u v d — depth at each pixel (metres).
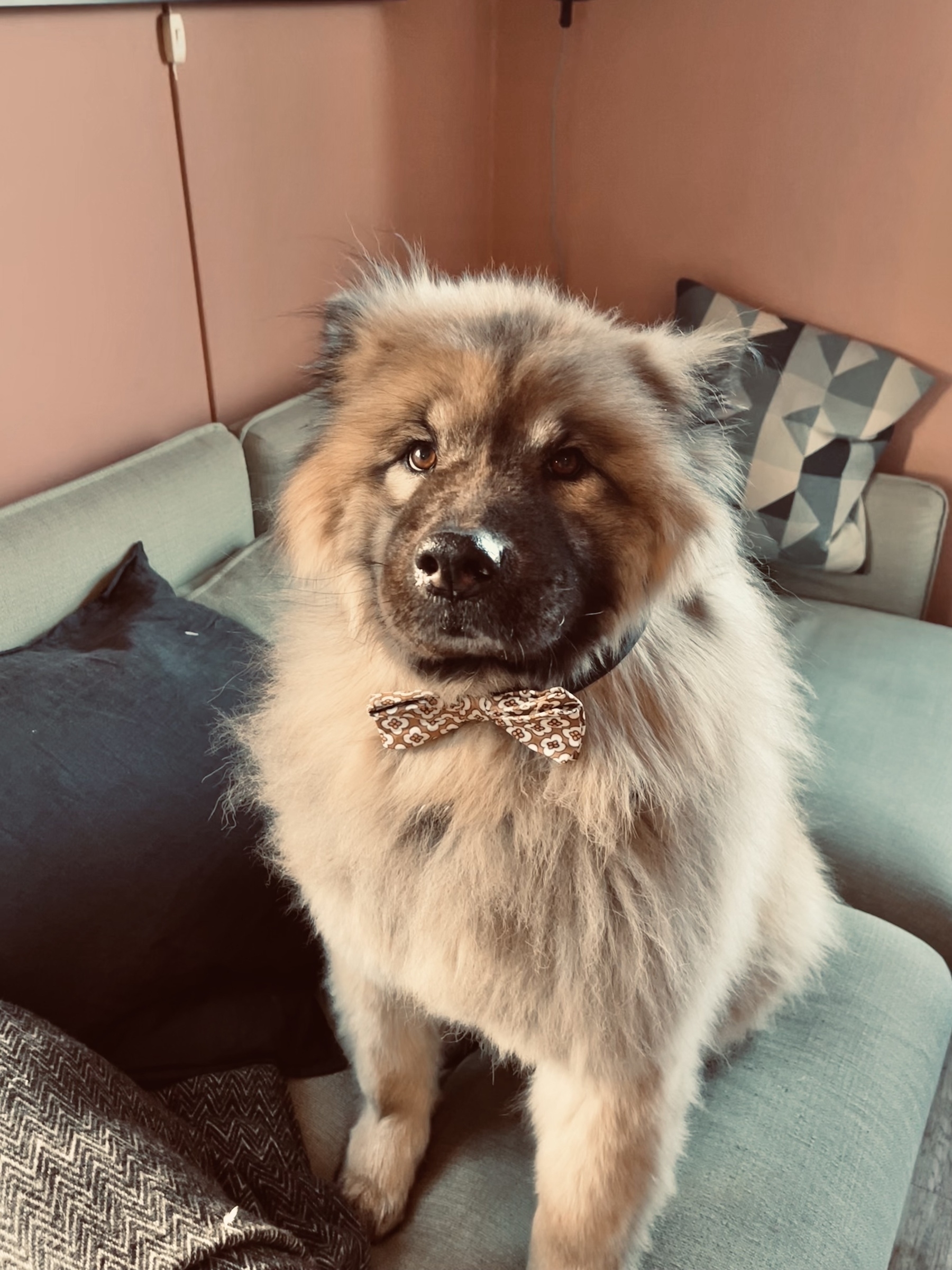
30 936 1.00
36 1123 0.79
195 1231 0.76
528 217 2.71
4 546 1.36
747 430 2.23
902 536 2.29
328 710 0.98
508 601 0.78
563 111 2.53
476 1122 1.15
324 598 1.03
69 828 1.06
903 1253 1.47
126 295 1.66
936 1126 1.65
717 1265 0.97
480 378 0.85
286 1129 1.07
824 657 2.05
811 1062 1.20
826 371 2.27
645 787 0.87
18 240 1.45
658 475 0.87
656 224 2.54
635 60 2.39
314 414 1.04
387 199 2.28
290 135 1.93
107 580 1.47
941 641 2.13
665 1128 0.96
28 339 1.51
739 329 1.02
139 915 1.07
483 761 0.88
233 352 1.93
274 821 1.08
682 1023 0.91
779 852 1.12
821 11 2.14
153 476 1.59
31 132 1.43
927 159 2.15
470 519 0.79
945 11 2.02
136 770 1.13
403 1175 1.06
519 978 0.88
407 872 0.91
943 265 2.22
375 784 0.93
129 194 1.62
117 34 1.52
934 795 1.68
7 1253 0.72
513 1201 1.05
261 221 1.91
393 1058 1.11
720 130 2.36
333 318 1.00
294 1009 1.19
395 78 2.18
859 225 2.28
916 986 1.33
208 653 1.34
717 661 0.94
